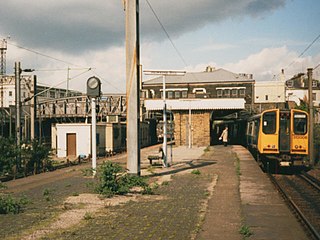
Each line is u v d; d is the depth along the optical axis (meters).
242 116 45.69
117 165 13.07
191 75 64.94
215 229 7.99
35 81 27.38
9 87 67.06
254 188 13.65
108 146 32.25
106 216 9.21
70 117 43.28
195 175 17.55
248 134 30.84
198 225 8.30
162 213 9.54
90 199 11.53
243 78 63.38
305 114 19.42
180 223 8.52
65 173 19.09
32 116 26.88
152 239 7.22
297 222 8.63
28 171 19.14
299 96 76.06
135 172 15.88
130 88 16.02
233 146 42.22
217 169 20.05
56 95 69.75
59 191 13.22
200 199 11.51
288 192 13.80
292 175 19.12
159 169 20.22
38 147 20.33
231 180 15.83
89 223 8.51
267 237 7.38
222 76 63.84
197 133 42.22
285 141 19.48
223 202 11.01
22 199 10.83
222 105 40.94
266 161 21.16
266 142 19.64
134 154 15.93
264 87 72.31
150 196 12.05
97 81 16.88
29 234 7.58
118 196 12.08
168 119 48.81
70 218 8.99
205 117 42.09
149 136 47.34
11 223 8.52
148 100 42.22
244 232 7.59
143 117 46.00
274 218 9.00
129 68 16.00
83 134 29.67
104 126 31.83
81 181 15.89
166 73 19.80
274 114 19.62
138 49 16.23
